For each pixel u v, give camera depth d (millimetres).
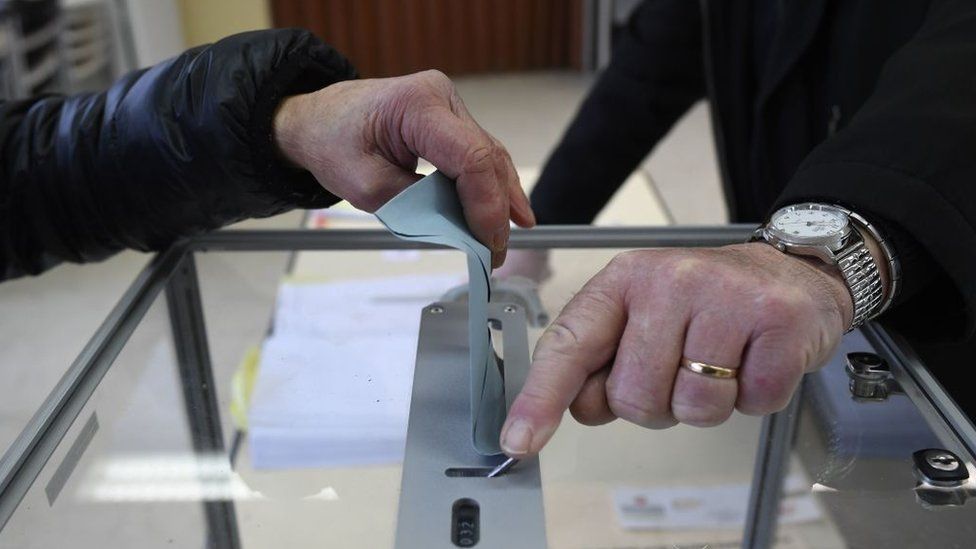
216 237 648
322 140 547
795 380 417
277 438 486
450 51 3596
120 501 441
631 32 1171
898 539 403
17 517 391
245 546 413
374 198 537
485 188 470
